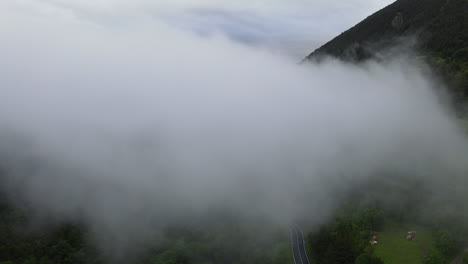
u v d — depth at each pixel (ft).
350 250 283.79
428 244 291.17
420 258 271.08
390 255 278.46
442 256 259.19
